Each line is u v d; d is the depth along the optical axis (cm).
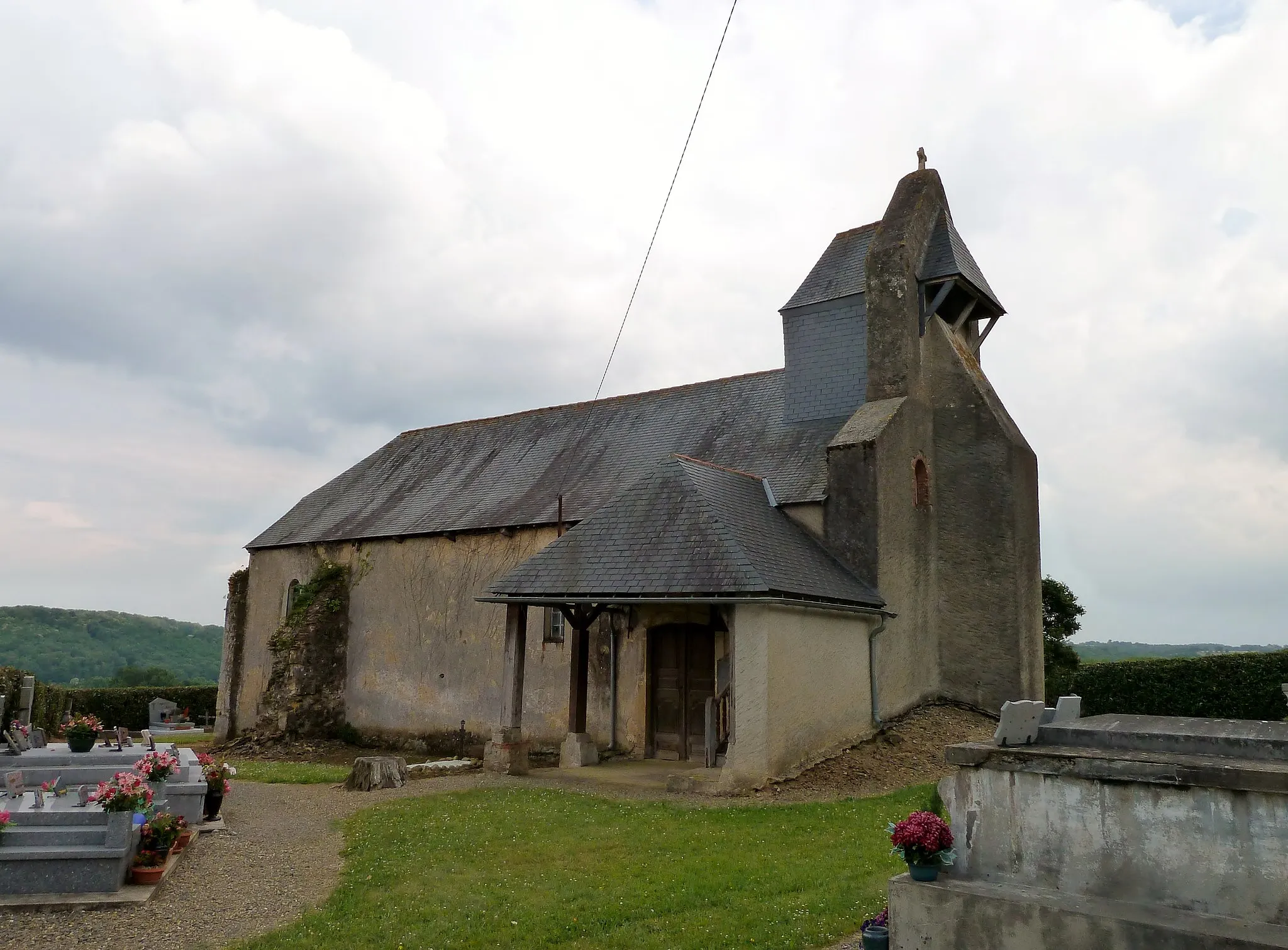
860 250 1873
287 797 1213
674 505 1361
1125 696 2259
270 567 2466
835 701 1327
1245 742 502
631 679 1591
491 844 898
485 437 2423
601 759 1532
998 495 1633
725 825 973
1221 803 452
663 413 2067
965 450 1681
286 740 2023
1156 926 435
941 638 1653
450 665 1917
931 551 1661
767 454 1717
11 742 1058
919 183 1798
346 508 2433
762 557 1262
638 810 1060
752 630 1183
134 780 782
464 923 674
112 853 750
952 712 1573
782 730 1199
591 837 923
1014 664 1571
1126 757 490
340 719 2106
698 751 1501
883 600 1451
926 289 1744
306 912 716
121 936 659
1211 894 449
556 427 2270
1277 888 431
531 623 1783
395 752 1944
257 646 2441
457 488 2206
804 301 1841
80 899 723
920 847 523
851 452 1512
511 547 1862
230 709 2455
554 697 1714
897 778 1242
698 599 1179
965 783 538
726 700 1403
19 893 730
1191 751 516
